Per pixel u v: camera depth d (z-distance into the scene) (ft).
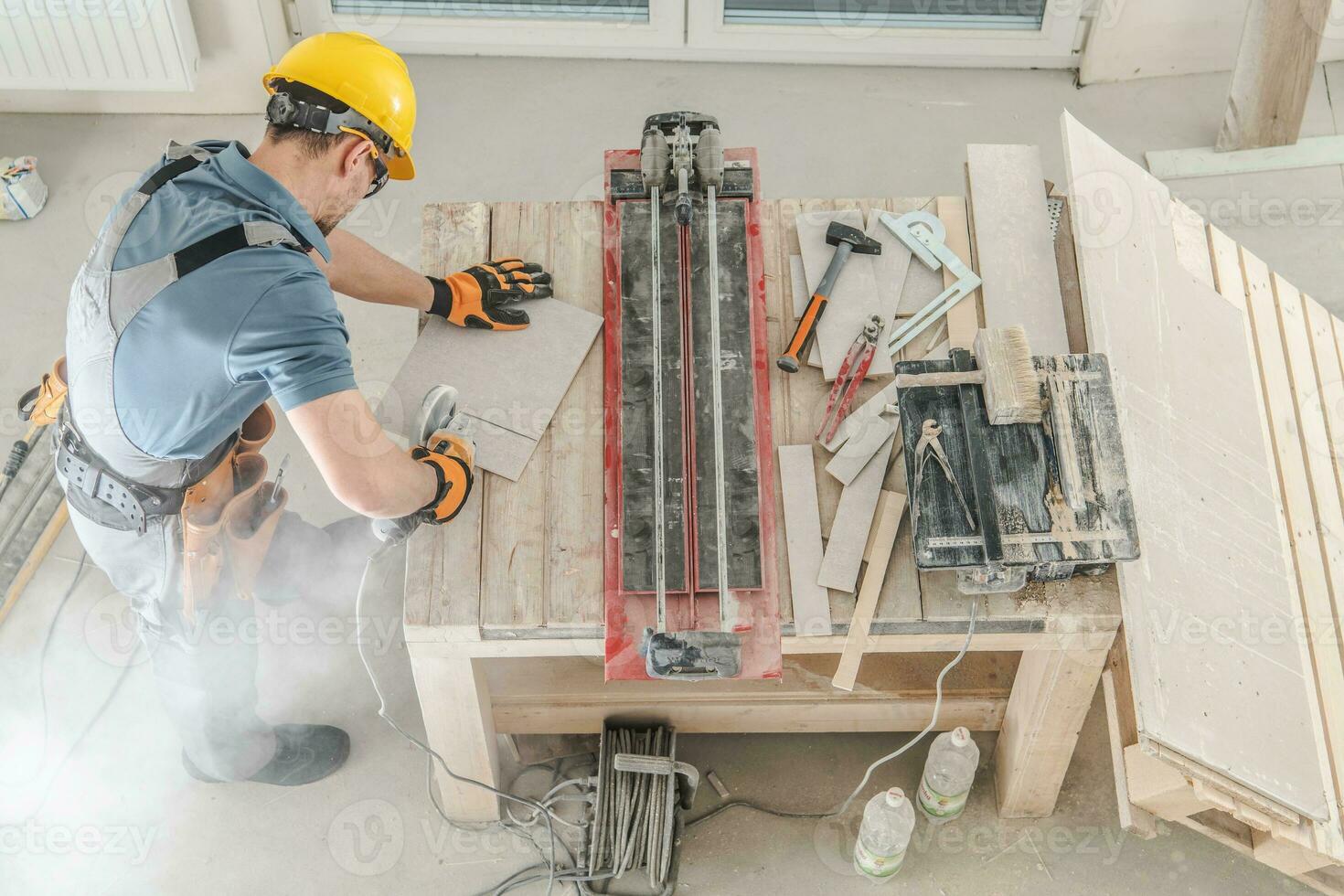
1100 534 6.55
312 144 6.26
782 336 7.88
